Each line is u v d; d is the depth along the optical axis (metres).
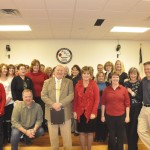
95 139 4.21
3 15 4.76
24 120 3.71
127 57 7.68
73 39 7.50
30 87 4.10
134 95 3.60
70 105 3.45
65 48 7.49
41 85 4.44
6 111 3.97
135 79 3.65
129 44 7.71
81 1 3.94
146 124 3.51
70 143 3.39
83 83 3.48
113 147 3.50
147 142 3.47
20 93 3.96
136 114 3.63
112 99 3.47
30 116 3.73
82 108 3.43
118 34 6.74
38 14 4.72
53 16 4.87
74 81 4.21
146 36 7.02
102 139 4.18
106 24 5.55
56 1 3.94
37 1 3.93
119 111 3.46
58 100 3.33
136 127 3.66
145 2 3.99
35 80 4.40
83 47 7.55
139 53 7.71
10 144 3.99
